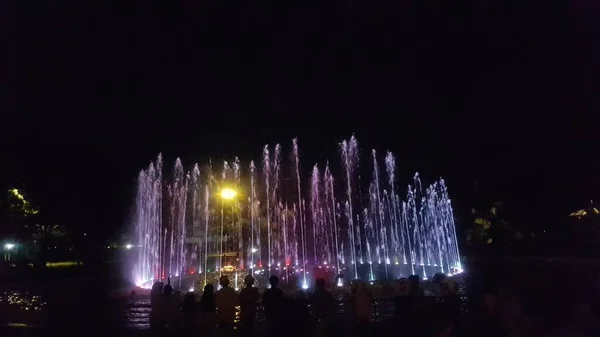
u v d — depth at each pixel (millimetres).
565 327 8789
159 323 9266
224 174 39875
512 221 35844
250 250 40406
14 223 32375
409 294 8961
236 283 20453
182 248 36438
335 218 39031
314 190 39719
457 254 32594
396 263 30453
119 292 16469
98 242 37562
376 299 9664
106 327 9805
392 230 37344
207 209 39750
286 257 35438
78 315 10617
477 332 8266
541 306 9703
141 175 36812
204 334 8938
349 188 39250
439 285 11289
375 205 38281
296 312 8836
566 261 18531
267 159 40906
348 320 9023
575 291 10742
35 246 36156
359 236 38312
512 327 8422
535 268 14305
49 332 9445
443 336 7969
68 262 36281
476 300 9836
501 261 20906
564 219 34000
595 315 9320
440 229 36562
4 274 26031
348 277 20875
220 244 38156
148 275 28500
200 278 23109
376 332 8641
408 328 8484
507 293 9562
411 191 37969
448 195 38719
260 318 10008
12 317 10438
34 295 15500
